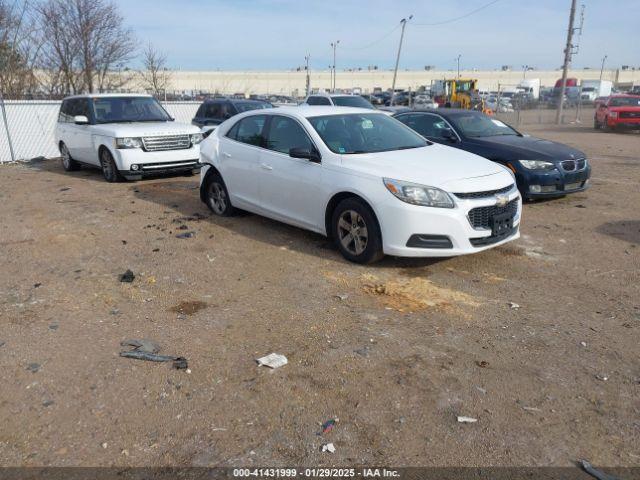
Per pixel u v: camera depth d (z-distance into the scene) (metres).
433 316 4.62
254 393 3.51
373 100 53.75
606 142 19.33
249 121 7.37
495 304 4.87
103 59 26.52
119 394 3.52
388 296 5.05
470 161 6.06
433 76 115.94
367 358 3.92
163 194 9.98
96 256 6.32
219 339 4.23
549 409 3.33
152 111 12.51
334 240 6.12
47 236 7.15
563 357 3.94
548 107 45.19
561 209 8.55
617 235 7.03
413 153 6.23
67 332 4.38
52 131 16.66
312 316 4.63
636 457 2.92
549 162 8.45
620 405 3.37
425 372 3.74
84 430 3.18
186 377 3.71
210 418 3.27
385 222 5.42
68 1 25.38
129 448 3.02
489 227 5.57
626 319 4.54
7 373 3.78
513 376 3.69
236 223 7.67
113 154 10.95
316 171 6.12
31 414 3.33
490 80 119.44
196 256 6.26
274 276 5.59
